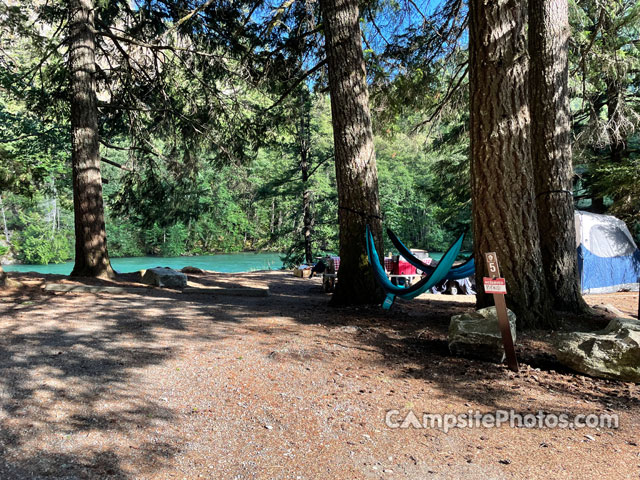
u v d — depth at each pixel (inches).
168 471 94.4
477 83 209.2
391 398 137.6
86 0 387.9
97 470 92.8
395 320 246.1
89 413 119.3
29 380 139.2
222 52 483.5
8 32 456.4
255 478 93.0
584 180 610.9
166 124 518.3
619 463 101.6
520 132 205.9
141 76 496.1
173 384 143.4
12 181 319.6
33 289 312.8
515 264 209.6
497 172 207.0
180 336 202.1
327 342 197.5
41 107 485.1
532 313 210.8
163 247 1642.5
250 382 147.4
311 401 133.7
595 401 137.2
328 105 870.4
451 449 107.3
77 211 379.2
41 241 1478.8
